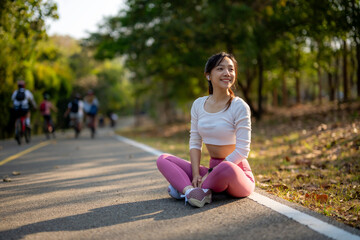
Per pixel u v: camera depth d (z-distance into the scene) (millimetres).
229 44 14867
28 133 13008
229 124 3475
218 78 3457
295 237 2541
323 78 28641
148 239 2633
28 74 16609
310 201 3645
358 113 10602
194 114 3709
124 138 15062
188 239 2594
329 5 9195
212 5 14109
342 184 4508
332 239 2494
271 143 9250
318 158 6406
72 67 38906
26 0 9312
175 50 16781
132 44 17094
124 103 57656
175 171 3582
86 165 6797
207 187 3398
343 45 12406
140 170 5859
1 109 14906
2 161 7852
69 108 16156
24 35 11062
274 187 4328
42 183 5086
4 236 2838
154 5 15945
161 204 3598
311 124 11336
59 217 3312
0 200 4121
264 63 16797
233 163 3363
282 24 13039
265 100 29891
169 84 25922
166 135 17312
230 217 3053
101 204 3729
